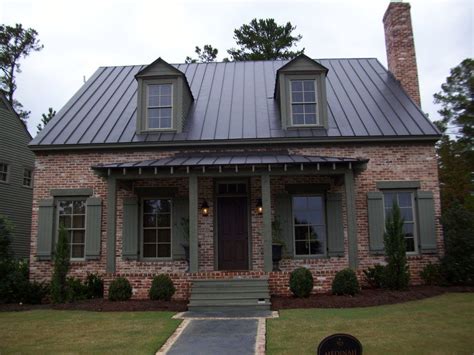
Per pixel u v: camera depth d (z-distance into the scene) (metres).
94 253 13.36
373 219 13.20
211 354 6.75
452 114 25.70
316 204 13.76
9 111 20.56
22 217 20.94
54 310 10.73
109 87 16.95
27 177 21.66
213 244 13.47
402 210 13.58
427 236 13.16
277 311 9.95
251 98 15.89
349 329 7.93
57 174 13.86
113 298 11.44
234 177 13.68
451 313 9.07
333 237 13.22
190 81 17.42
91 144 13.67
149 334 7.93
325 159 12.12
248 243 13.49
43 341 7.63
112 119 14.87
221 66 18.77
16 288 12.45
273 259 12.71
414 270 13.07
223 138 13.56
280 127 14.09
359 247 13.15
